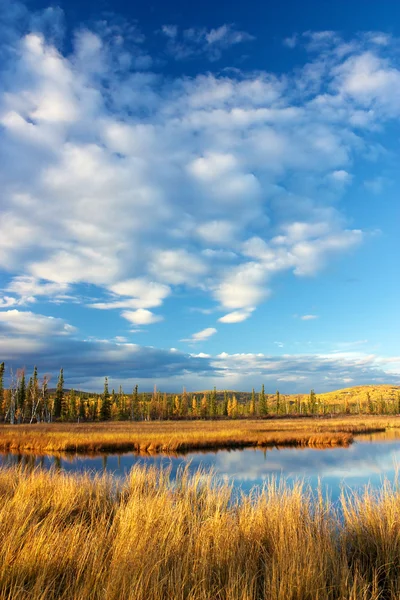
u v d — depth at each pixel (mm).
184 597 4020
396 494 6984
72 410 75375
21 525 5566
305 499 7141
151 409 91688
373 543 5688
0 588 3883
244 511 6480
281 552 4809
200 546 5180
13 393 62312
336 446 29578
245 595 3918
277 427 47375
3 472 10094
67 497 7961
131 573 4074
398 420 67875
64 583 4270
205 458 23047
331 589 4184
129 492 8820
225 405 99562
